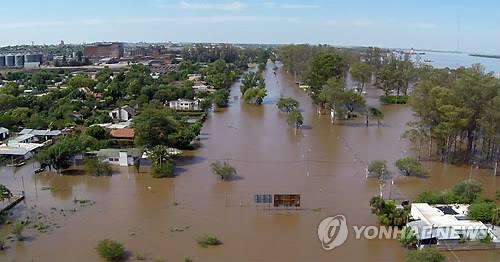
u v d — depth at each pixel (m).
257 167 82.00
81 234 53.66
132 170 79.62
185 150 93.69
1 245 50.03
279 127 118.06
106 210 61.53
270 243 51.62
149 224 56.75
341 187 71.31
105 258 47.41
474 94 78.19
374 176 77.06
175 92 150.00
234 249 50.06
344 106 126.25
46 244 50.97
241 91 178.25
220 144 99.19
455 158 87.38
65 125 109.12
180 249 49.91
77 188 70.75
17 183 73.12
